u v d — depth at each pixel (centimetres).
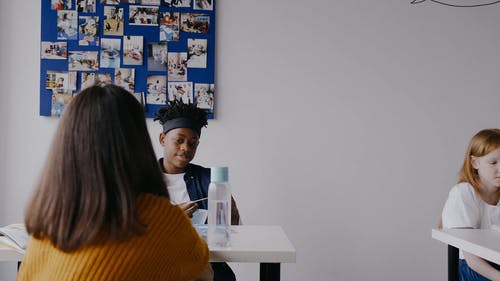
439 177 260
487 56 263
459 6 262
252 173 254
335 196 256
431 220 259
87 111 83
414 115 260
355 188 257
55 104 246
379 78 259
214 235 124
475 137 180
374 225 257
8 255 119
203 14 252
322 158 256
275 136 255
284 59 256
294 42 257
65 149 82
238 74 254
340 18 259
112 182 81
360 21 259
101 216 79
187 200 193
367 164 258
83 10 248
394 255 258
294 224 255
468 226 170
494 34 263
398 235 258
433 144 260
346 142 257
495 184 173
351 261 256
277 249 120
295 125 256
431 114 261
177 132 193
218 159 253
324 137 257
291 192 255
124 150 83
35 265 86
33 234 85
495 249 123
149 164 88
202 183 198
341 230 256
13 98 246
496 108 262
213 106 252
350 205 257
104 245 81
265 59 256
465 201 174
